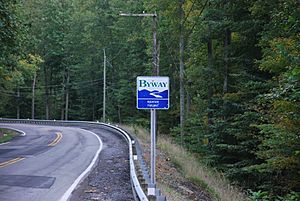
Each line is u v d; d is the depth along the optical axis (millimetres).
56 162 17234
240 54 21469
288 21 11422
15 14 21328
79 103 73125
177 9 29438
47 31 67688
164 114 41719
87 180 12867
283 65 13641
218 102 20953
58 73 74000
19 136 34812
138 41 49062
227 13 20109
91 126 45594
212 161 19984
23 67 41531
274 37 15234
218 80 23750
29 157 19109
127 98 52469
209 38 23203
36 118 78625
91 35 58938
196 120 26625
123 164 16734
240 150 18406
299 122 12203
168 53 37062
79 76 68875
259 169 14742
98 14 58094
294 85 10234
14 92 74812
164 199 7426
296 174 14578
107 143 26266
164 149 21109
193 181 14984
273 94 11234
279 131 12688
